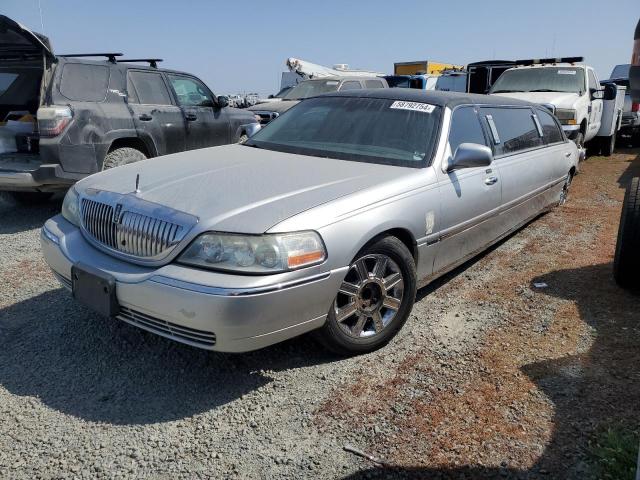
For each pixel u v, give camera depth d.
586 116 9.89
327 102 4.60
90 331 3.58
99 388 2.98
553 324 3.78
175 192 3.09
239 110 8.85
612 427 2.65
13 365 3.18
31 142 6.02
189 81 7.86
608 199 7.84
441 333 3.64
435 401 2.88
